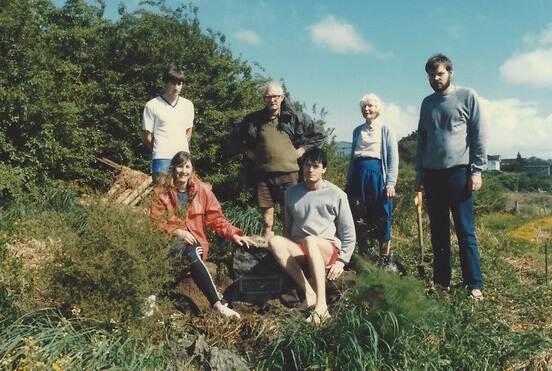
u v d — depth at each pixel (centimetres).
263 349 434
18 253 604
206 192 521
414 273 646
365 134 624
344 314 433
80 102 1145
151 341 435
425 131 579
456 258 729
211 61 1204
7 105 943
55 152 1002
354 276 520
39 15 1172
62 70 1113
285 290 524
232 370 396
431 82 551
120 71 1227
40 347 388
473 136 546
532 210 2550
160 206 491
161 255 444
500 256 786
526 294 582
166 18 1247
